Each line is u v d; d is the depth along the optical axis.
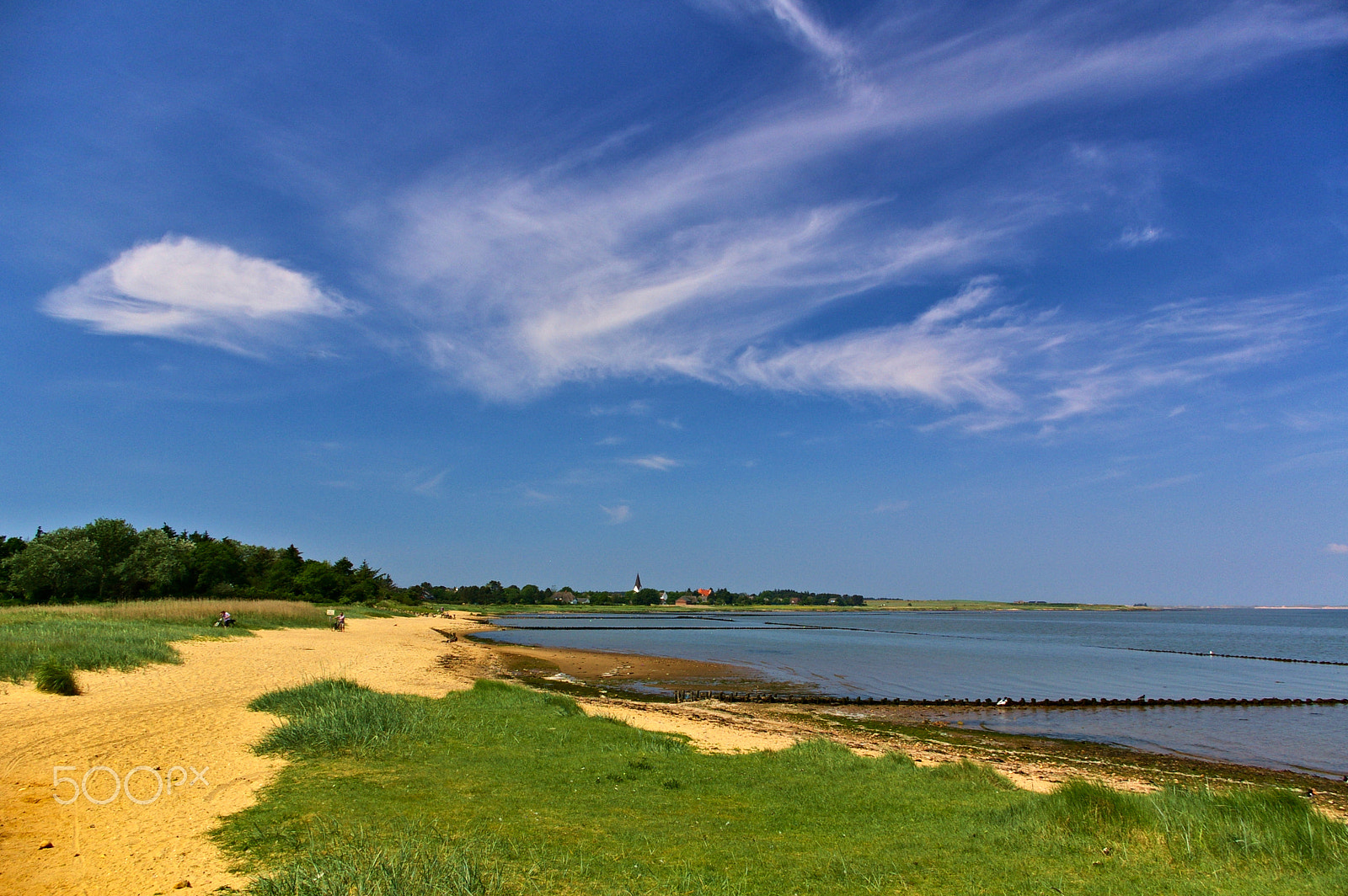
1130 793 13.47
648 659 58.25
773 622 160.50
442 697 25.28
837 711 33.44
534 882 8.26
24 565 73.44
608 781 14.20
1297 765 23.70
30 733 14.73
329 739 15.57
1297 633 130.38
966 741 26.50
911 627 140.00
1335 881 8.66
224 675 26.34
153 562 80.50
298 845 9.15
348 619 84.62
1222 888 8.64
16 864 8.27
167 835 9.54
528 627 119.62
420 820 10.59
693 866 9.27
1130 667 58.00
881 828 11.86
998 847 10.53
